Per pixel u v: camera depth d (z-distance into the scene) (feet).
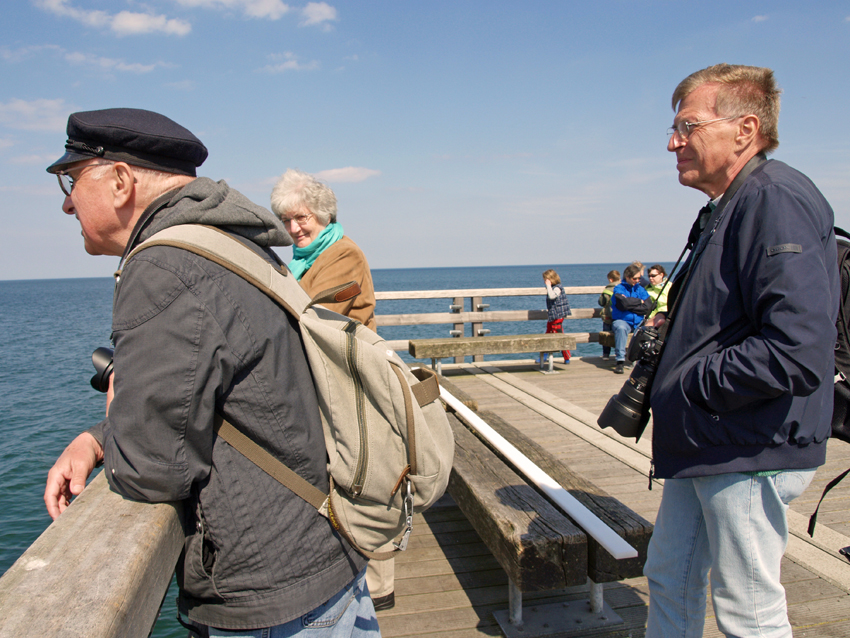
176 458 3.15
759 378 4.12
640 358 5.57
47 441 37.65
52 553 2.78
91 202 3.69
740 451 4.50
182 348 3.10
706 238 4.94
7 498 27.25
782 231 4.22
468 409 11.62
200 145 3.96
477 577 8.90
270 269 3.74
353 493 3.65
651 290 24.34
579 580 6.37
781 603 4.75
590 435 14.83
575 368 24.71
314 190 8.86
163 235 3.43
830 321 4.10
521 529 6.55
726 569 4.77
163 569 3.12
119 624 2.45
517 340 23.04
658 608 5.59
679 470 4.81
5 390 56.44
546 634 7.33
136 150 3.66
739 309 4.61
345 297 4.17
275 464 3.49
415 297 25.52
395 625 7.69
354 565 3.91
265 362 3.40
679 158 5.42
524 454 9.71
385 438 3.67
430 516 11.21
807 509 10.43
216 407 3.41
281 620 3.50
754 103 4.91
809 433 4.44
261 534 3.43
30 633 2.22
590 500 7.68
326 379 3.64
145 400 3.06
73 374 65.36
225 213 3.61
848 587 7.98
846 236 5.23
